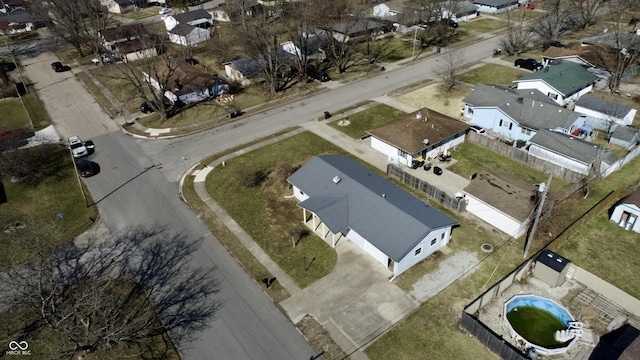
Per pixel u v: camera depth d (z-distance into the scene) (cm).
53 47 9212
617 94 6191
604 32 7875
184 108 6250
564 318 2998
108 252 3700
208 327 2989
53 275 3444
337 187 3912
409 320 2991
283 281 3338
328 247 3638
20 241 3712
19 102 6738
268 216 4034
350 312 3064
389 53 8131
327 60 7812
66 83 7394
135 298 3225
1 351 2850
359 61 7794
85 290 2973
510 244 3622
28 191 4547
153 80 6850
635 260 3441
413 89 6606
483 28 9362
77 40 8231
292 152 5053
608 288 3153
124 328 2709
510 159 4809
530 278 3322
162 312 3108
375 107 6072
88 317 2823
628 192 4122
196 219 4066
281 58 6744
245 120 5866
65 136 5662
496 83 6694
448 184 4406
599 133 5319
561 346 2819
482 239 3691
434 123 4984
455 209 4019
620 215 3772
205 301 3191
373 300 3147
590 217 3866
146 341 2895
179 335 2934
